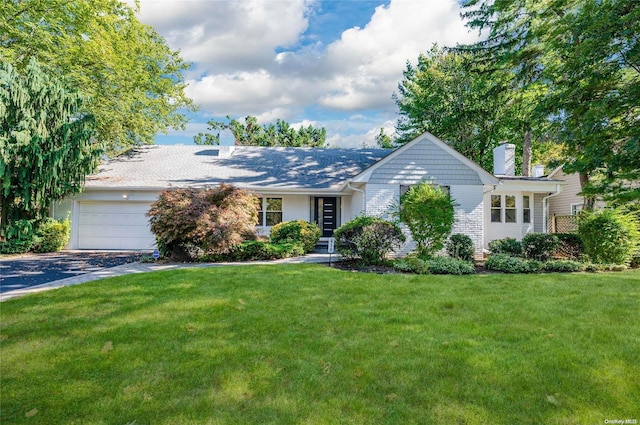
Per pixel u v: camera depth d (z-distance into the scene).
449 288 6.67
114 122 16.80
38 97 12.48
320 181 15.37
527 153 21.08
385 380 3.06
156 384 3.00
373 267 9.48
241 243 11.23
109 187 14.27
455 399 2.76
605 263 9.83
